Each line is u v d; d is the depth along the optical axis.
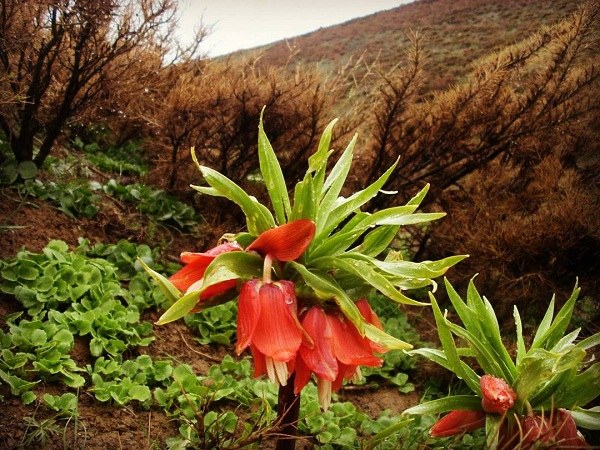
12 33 0.81
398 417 0.68
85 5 0.83
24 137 0.89
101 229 0.90
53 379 0.61
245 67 1.17
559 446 0.42
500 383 0.45
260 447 0.59
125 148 1.34
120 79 0.97
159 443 0.58
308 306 0.41
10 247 0.76
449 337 0.48
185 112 1.00
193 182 1.09
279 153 1.09
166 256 0.92
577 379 0.45
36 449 0.52
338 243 0.44
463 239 1.03
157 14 0.94
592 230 0.88
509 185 1.13
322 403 0.39
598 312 0.86
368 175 1.14
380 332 0.39
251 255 0.41
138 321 0.75
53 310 0.67
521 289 0.92
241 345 0.38
